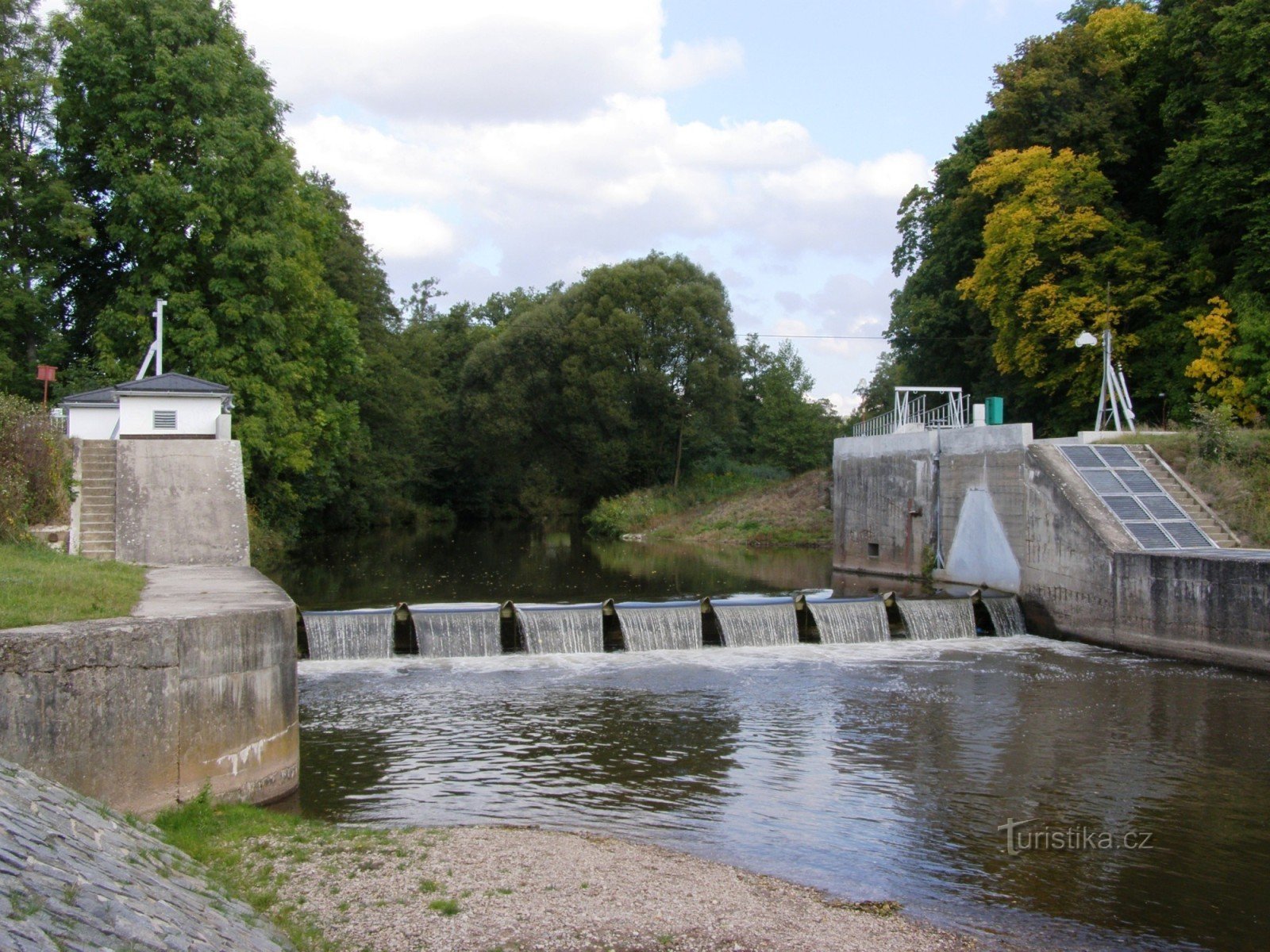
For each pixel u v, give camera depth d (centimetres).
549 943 858
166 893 781
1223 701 1833
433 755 1507
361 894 941
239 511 2234
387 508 6969
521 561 4412
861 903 1001
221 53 3238
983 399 4456
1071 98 3812
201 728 1138
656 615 2355
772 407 6775
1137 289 3550
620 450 6359
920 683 1995
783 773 1433
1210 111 3188
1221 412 2764
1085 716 1736
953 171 4591
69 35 3183
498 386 6625
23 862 673
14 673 960
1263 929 959
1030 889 1045
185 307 3181
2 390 2947
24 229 3203
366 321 5438
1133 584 2300
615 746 1564
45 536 1916
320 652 2203
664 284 6350
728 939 891
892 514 3666
